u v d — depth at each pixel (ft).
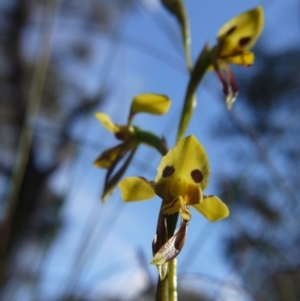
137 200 0.55
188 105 0.62
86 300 0.74
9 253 1.01
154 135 0.63
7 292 0.76
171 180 0.53
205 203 0.54
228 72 0.63
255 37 0.63
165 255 0.51
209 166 0.53
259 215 0.84
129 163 0.63
